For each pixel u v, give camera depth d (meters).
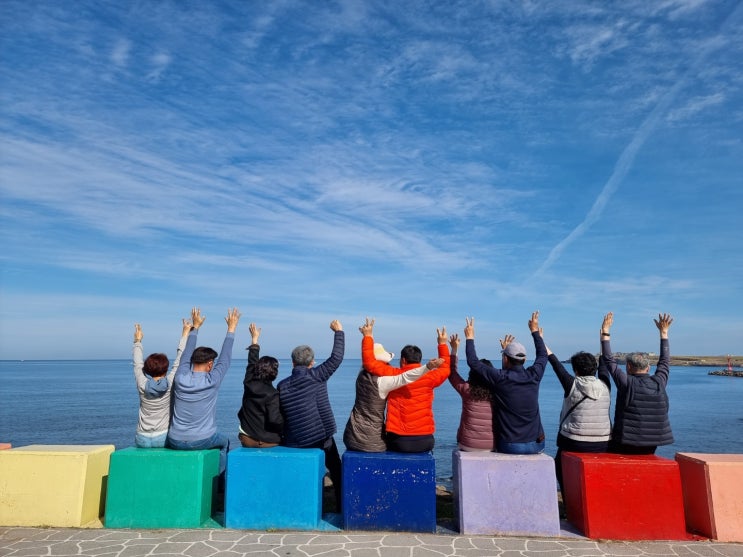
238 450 5.46
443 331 5.77
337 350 5.94
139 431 5.77
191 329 6.06
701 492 5.24
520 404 5.50
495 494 5.15
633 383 5.57
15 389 64.38
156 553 4.48
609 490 5.08
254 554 4.46
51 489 5.33
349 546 4.69
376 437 5.54
